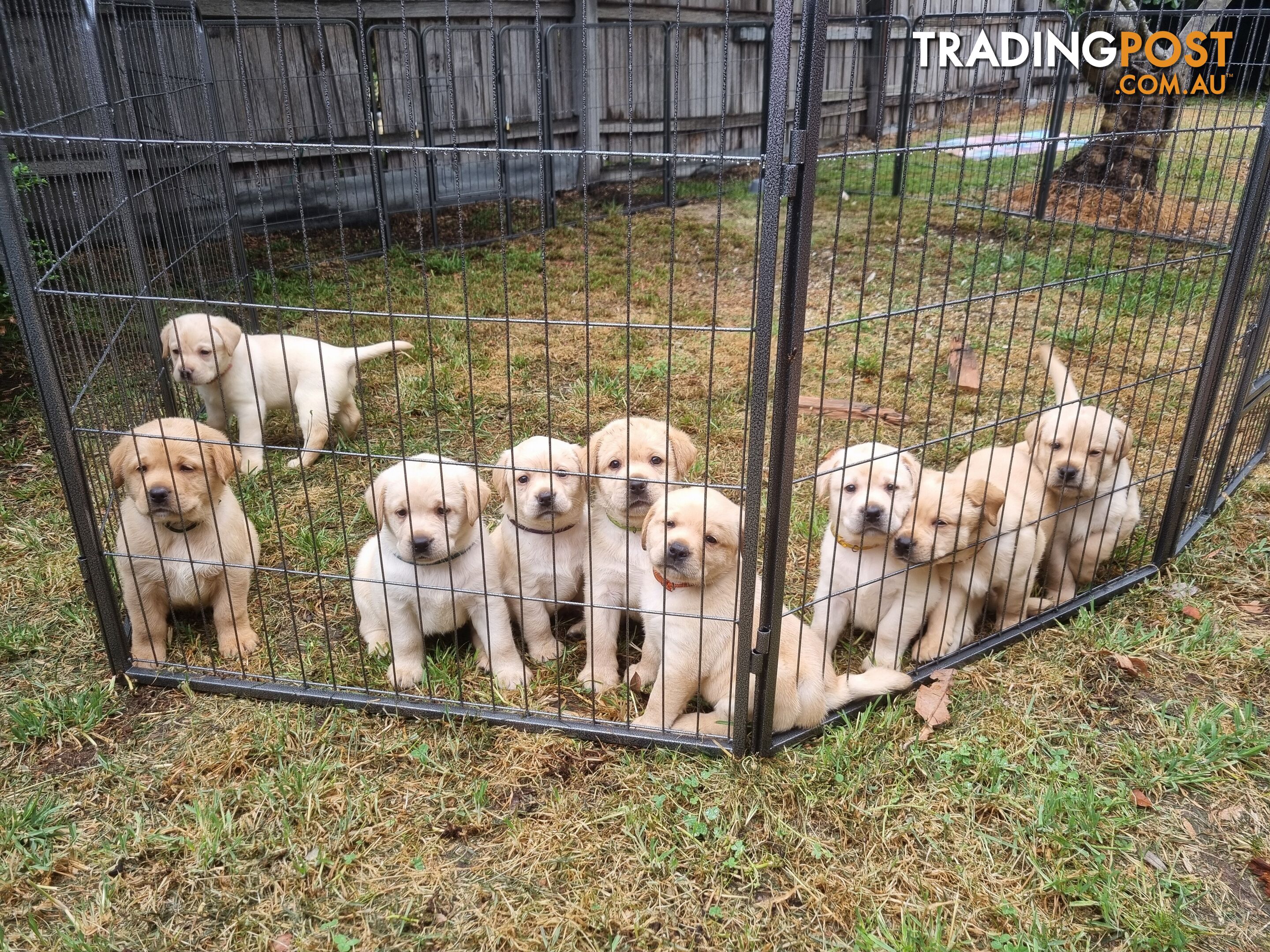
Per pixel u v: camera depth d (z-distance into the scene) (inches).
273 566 58.5
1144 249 115.1
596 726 44.8
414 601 47.8
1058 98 122.8
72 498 44.5
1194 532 62.0
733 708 42.6
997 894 37.4
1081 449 53.6
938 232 131.7
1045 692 48.3
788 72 32.2
